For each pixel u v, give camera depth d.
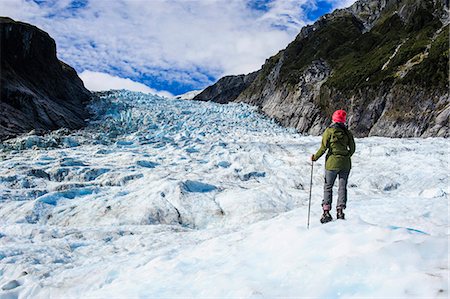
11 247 7.89
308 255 4.12
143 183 13.98
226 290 3.72
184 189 12.12
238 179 15.55
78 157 18.59
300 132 39.53
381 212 7.76
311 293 3.33
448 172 14.97
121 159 18.28
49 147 20.88
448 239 3.66
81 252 7.79
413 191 13.77
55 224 10.71
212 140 26.61
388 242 3.90
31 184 13.74
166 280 4.49
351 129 33.53
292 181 15.18
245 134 31.36
